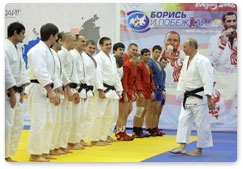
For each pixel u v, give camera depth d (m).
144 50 10.75
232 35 12.64
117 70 9.66
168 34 12.87
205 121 7.95
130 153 8.09
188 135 8.07
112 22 12.97
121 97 9.78
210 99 7.78
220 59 12.69
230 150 8.90
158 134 11.38
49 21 13.08
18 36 6.61
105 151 8.25
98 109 9.01
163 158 7.59
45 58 6.80
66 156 7.52
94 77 8.84
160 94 11.27
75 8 13.03
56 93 7.02
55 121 7.15
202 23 12.76
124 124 10.13
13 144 6.77
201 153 8.05
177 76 12.86
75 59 8.21
